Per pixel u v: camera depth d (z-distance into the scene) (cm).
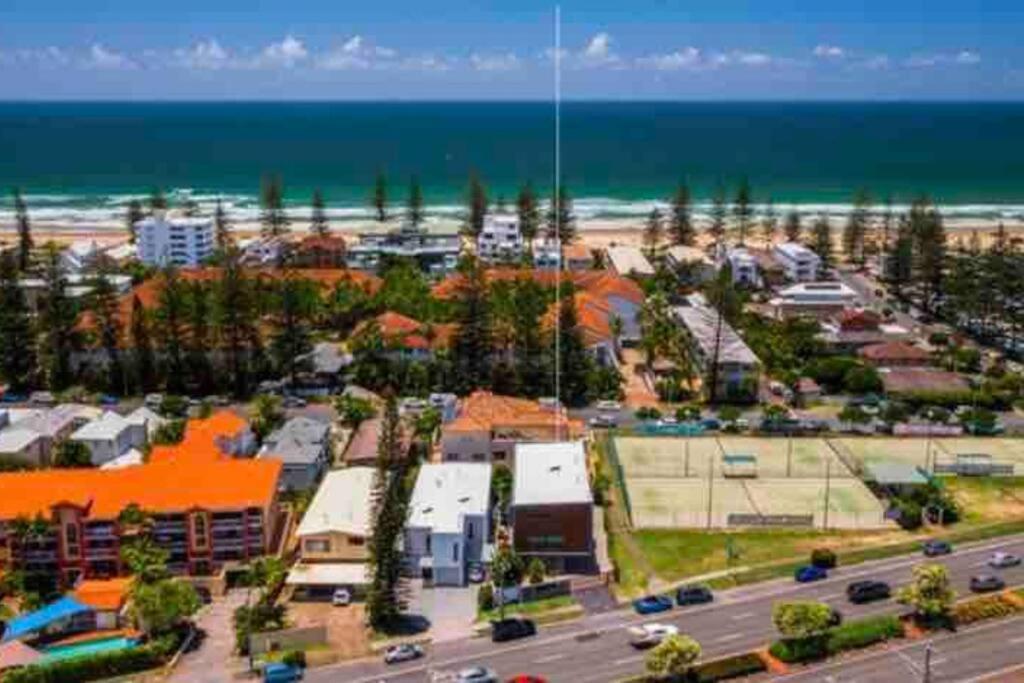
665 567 8288
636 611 7575
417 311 14538
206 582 8069
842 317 14550
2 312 12900
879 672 6650
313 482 9688
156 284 14450
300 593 8000
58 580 8081
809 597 7719
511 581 7969
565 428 10450
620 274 17688
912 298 17538
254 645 7081
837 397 12625
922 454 10631
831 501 9488
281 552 8481
